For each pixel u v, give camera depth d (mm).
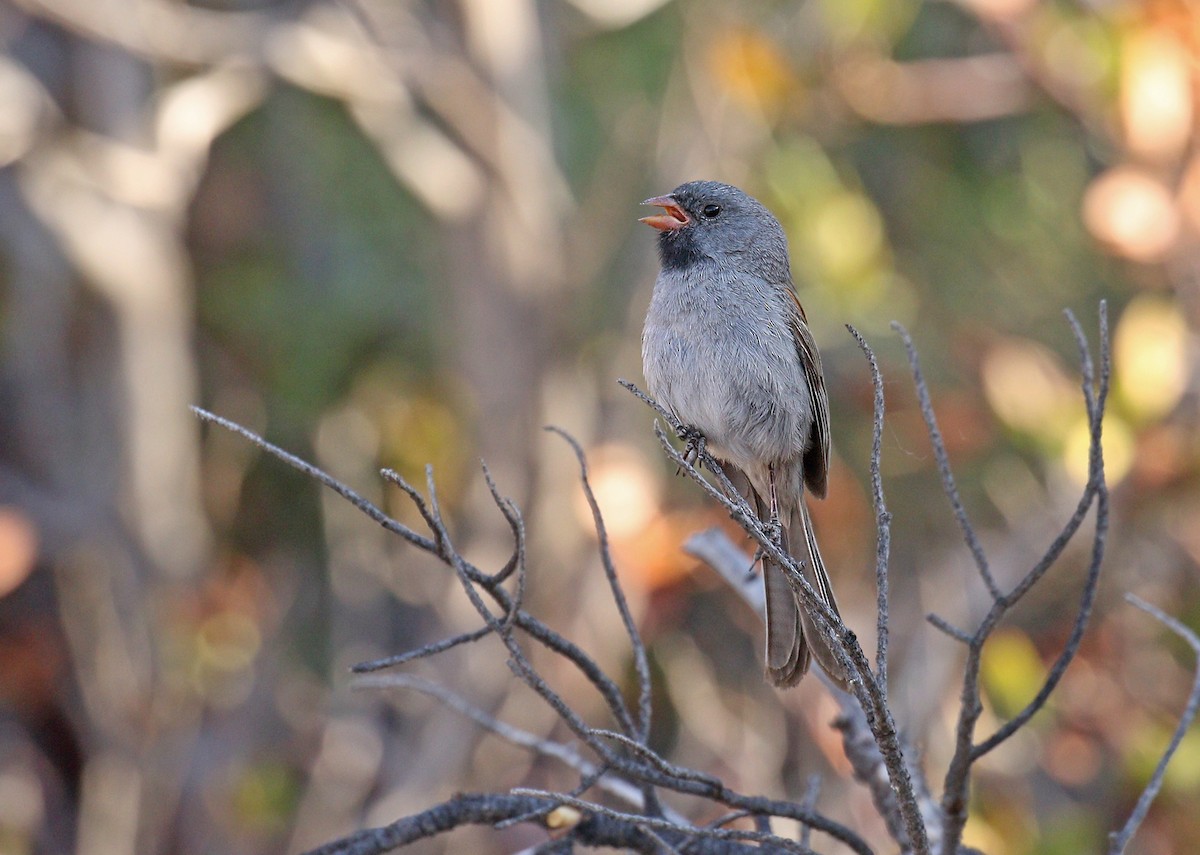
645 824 5082
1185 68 10500
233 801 12336
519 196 12367
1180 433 10547
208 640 12812
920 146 13781
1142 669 11133
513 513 5055
